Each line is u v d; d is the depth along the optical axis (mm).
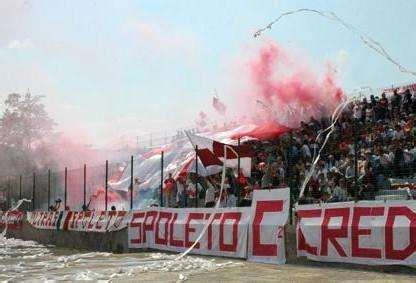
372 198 12773
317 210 12156
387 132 17391
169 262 13258
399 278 9688
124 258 15289
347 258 11289
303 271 11102
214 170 16984
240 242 13789
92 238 20000
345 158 15875
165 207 17266
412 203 10445
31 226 25312
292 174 14844
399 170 14125
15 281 10617
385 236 10625
